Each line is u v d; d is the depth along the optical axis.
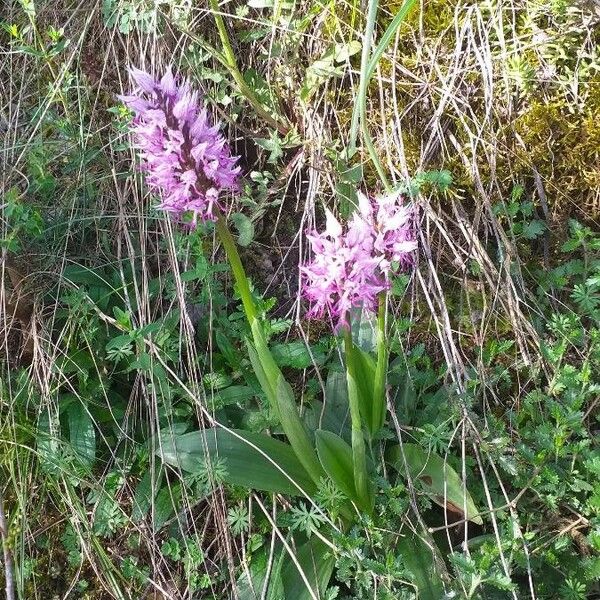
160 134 0.31
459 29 0.53
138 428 0.48
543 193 0.51
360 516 0.40
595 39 0.51
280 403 0.37
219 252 0.54
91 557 0.43
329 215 0.32
